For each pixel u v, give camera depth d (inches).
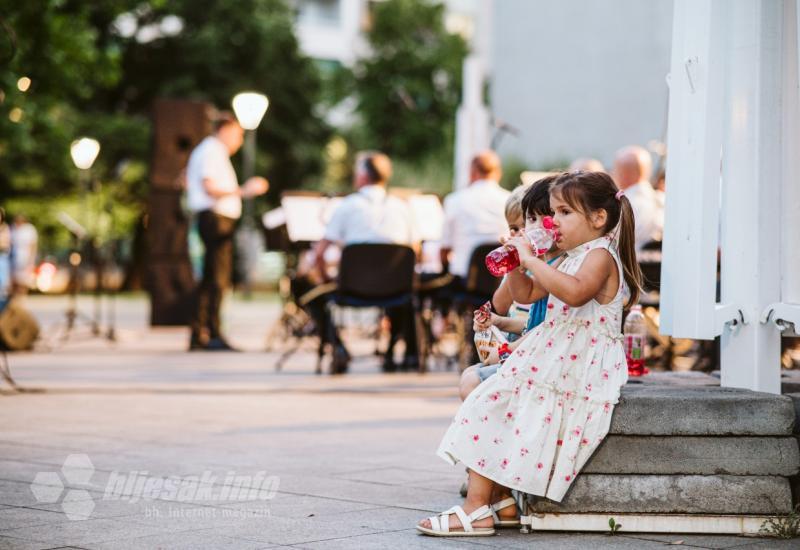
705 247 222.2
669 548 183.6
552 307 196.9
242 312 1461.6
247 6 2246.6
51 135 1031.0
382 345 802.2
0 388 455.8
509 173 1824.6
